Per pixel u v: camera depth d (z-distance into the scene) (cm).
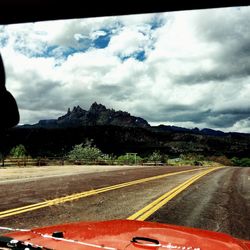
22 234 234
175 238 220
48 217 783
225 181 1953
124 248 197
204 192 1377
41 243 209
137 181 1816
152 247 200
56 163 4050
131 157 6184
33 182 1576
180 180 1948
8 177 1814
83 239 216
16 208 881
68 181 1694
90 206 957
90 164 4991
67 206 939
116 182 1736
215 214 906
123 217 823
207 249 200
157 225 253
